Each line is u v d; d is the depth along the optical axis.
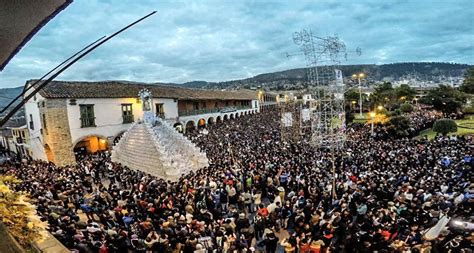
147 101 25.14
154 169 21.00
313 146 26.20
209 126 42.12
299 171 16.66
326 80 27.64
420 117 42.16
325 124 27.16
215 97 51.47
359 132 34.28
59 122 27.02
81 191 15.65
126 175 18.91
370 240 8.73
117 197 14.10
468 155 17.92
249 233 10.52
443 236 7.93
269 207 12.26
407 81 151.25
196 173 18.08
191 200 13.26
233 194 14.62
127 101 33.03
